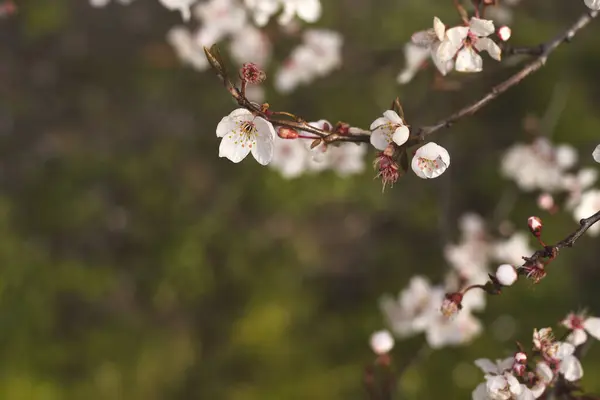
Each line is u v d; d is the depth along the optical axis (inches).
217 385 232.1
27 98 277.1
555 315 217.5
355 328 237.3
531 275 91.8
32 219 259.9
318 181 241.8
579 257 234.8
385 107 224.4
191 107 265.9
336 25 236.1
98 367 235.3
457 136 238.2
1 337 232.7
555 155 180.2
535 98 240.1
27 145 271.9
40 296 243.8
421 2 237.1
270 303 242.1
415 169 91.2
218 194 255.1
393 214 257.8
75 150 269.3
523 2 240.7
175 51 252.5
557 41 109.3
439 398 212.4
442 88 143.4
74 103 276.2
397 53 211.8
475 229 205.3
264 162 92.2
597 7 100.5
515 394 93.7
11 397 219.9
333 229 262.4
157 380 236.5
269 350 233.8
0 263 244.5
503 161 203.6
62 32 279.6
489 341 216.7
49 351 235.5
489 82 162.9
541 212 227.1
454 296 106.3
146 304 250.8
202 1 191.9
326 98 231.3
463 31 102.0
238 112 90.0
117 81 274.4
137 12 276.7
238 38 195.0
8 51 280.2
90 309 249.1
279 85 201.6
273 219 259.0
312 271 256.4
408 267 247.9
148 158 265.0
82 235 259.8
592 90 247.3
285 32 199.6
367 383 139.3
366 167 237.1
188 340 244.8
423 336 215.3
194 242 249.0
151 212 259.1
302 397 223.8
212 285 249.3
